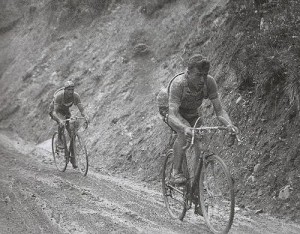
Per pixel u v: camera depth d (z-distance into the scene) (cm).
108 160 980
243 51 809
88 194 687
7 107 1664
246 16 879
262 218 550
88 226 518
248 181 633
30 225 520
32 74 1684
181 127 484
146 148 924
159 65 1175
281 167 605
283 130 644
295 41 668
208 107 829
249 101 742
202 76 486
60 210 587
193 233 491
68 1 1809
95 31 1555
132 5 1483
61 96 897
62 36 1725
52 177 830
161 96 531
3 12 2297
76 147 881
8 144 1359
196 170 504
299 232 496
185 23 1201
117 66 1289
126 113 1091
